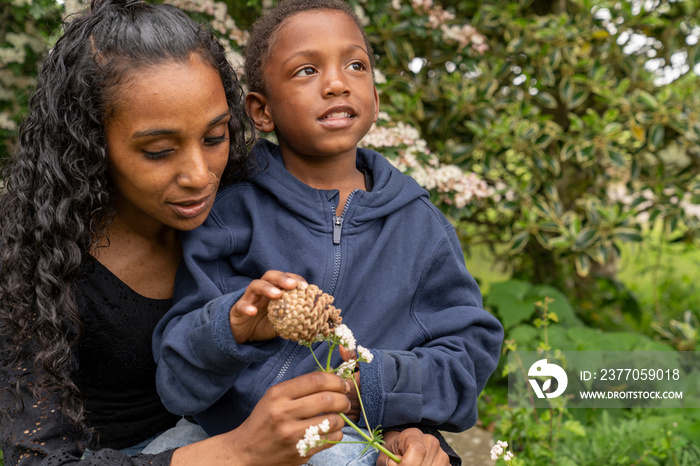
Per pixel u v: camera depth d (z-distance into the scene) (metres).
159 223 1.26
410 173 2.41
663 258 4.98
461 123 3.29
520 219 3.50
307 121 1.28
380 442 1.18
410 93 3.09
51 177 1.12
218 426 1.24
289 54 1.29
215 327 0.99
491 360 1.34
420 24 2.96
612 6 3.26
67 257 1.13
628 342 2.73
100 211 1.16
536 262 3.74
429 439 1.15
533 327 2.93
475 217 3.55
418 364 1.20
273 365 1.23
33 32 2.93
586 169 3.65
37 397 1.14
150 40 1.05
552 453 2.07
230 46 2.35
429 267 1.37
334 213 1.33
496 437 2.44
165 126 1.02
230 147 1.30
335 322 1.00
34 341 1.15
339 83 1.26
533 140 3.20
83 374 1.27
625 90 3.47
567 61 3.36
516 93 3.34
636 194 3.55
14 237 1.16
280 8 1.38
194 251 1.23
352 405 1.19
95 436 1.26
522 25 3.20
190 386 1.06
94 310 1.21
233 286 1.28
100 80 1.04
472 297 1.39
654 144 3.25
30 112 1.18
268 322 1.02
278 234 1.32
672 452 2.06
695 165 3.52
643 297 4.35
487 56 3.29
